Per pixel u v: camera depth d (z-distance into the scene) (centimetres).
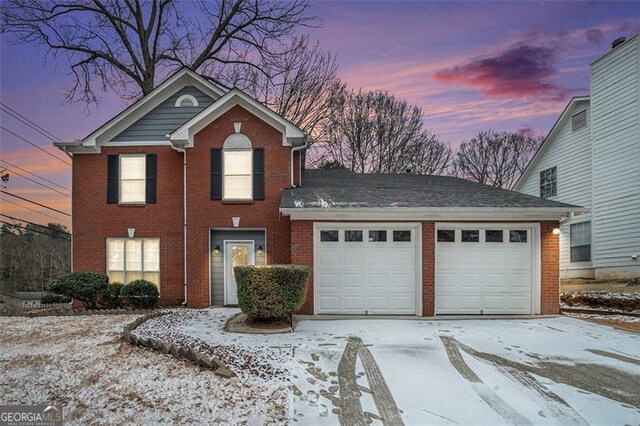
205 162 1284
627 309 1241
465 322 1034
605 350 787
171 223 1340
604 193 1738
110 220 1348
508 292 1130
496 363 704
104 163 1359
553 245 1134
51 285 1180
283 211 1077
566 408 534
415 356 733
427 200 1162
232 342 803
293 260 1101
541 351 776
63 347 777
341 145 2848
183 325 964
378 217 1113
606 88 1730
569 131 1988
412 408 527
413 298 1121
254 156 1285
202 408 501
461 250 1132
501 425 486
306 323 1002
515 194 1259
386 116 2908
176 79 1367
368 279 1122
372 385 598
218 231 1300
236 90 1257
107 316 1117
